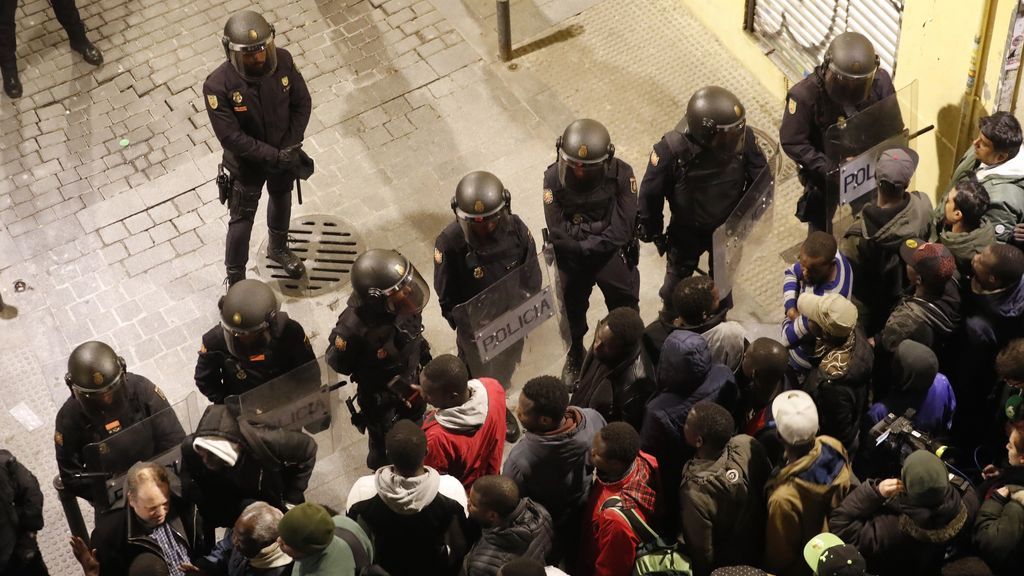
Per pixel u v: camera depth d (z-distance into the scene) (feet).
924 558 14.78
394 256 17.78
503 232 18.72
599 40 29.25
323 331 24.21
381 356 18.22
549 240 20.04
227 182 23.15
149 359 23.89
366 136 27.66
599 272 20.52
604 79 28.40
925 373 16.37
